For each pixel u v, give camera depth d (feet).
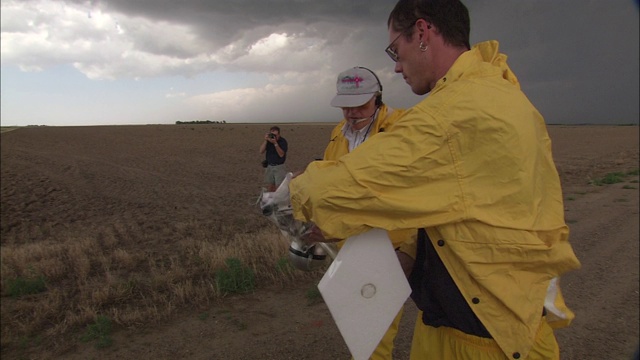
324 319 13.93
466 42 5.30
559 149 107.55
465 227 4.50
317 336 12.89
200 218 34.30
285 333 13.09
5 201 44.32
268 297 15.60
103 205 42.16
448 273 4.91
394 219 4.53
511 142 4.32
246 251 19.67
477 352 4.92
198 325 13.57
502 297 4.56
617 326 13.28
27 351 12.23
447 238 4.60
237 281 16.22
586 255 19.89
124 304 15.12
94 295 15.23
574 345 12.28
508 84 4.76
